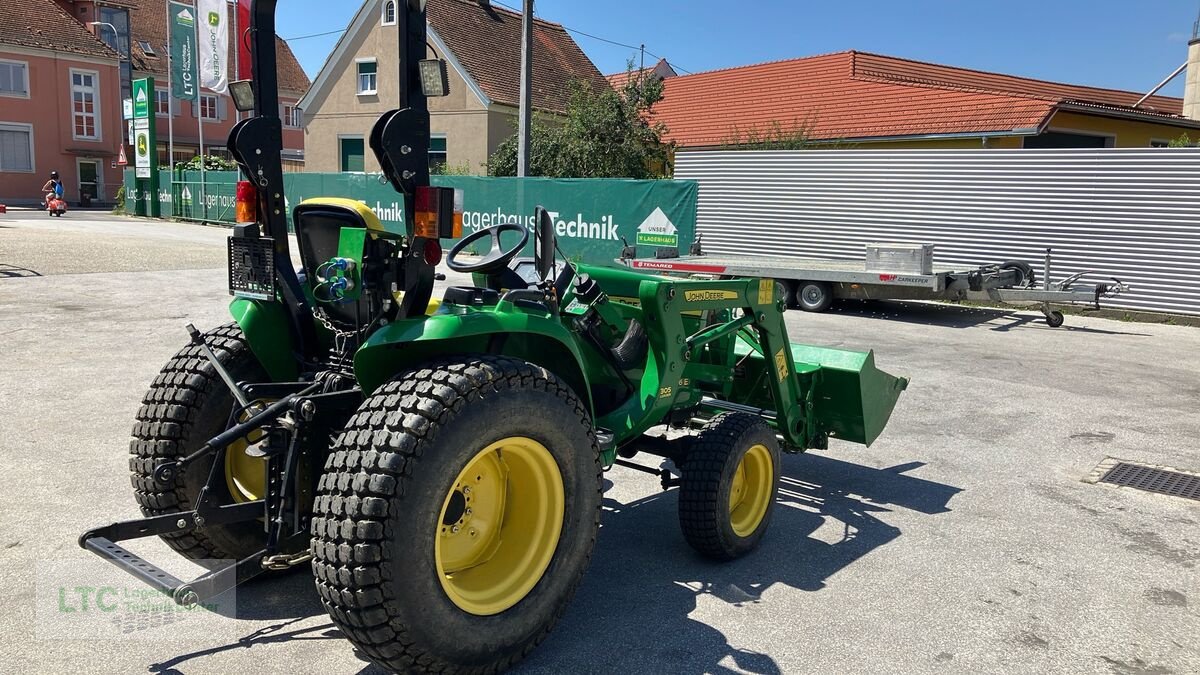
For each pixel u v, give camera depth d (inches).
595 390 163.5
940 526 183.6
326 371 134.6
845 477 215.6
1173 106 1155.3
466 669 111.3
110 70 1663.4
